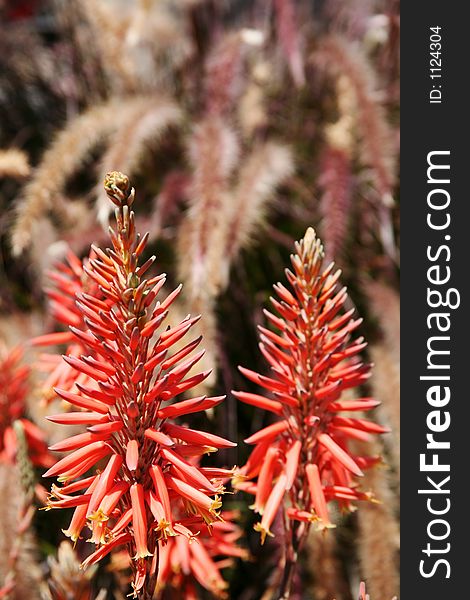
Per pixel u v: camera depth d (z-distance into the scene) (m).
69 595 0.77
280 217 1.43
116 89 1.62
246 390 1.27
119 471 0.78
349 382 0.84
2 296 1.35
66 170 1.23
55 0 1.68
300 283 0.82
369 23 1.67
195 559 0.91
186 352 0.77
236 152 1.26
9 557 0.92
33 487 0.91
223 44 1.48
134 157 1.24
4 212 1.49
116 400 0.76
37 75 1.68
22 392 1.03
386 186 1.23
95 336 0.76
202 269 1.12
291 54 1.42
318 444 0.85
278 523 1.07
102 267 0.75
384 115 1.39
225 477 0.79
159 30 1.59
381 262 1.40
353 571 1.11
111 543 0.76
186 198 1.32
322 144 1.47
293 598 1.05
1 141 1.60
